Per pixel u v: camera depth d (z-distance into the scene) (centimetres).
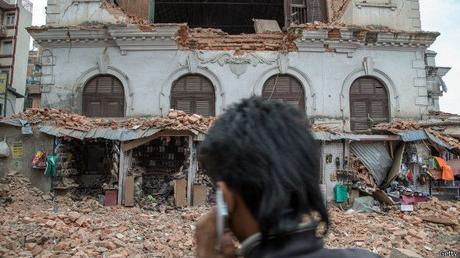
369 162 1536
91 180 1612
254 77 1798
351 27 1775
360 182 1466
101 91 1792
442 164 1516
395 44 1858
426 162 1534
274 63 1809
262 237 96
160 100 1767
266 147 99
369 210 1373
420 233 1049
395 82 1850
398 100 1842
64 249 779
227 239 102
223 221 100
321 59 1825
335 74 1822
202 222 111
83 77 1784
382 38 1836
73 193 1476
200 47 1808
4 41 3600
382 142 1560
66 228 902
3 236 798
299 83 1823
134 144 1430
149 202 1400
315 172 102
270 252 95
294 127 104
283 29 1914
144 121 1490
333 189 1480
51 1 1844
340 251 101
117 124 1510
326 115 1791
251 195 98
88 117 1744
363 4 1906
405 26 1914
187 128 1423
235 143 100
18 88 3622
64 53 1797
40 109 1530
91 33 1769
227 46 1811
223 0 2544
